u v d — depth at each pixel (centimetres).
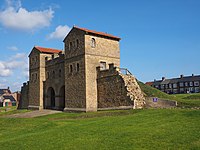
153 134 1639
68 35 4244
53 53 5434
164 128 1784
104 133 1800
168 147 1373
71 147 1531
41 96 5241
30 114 4341
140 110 2877
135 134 1680
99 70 3869
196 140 1441
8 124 2952
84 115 3225
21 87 6325
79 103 3888
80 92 3881
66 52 4272
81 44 3925
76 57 4019
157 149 1362
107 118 2605
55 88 4866
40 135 1950
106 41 4156
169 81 11769
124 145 1471
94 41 3988
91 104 3797
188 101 3862
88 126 2156
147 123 2038
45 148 1570
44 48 5588
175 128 1756
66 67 4256
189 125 1817
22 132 2302
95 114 3153
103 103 3738
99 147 1481
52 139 1775
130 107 3238
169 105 3516
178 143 1419
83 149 1475
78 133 1891
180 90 11175
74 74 4044
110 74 3641
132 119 2305
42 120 2984
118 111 3056
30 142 1752
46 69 5256
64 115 3584
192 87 10794
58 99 4747
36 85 5391
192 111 2345
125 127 1950
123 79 3403
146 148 1392
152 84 12419
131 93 3316
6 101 11112
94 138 1691
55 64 4919
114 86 3544
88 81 3806
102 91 3778
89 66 3853
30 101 5588
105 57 4094
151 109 2855
